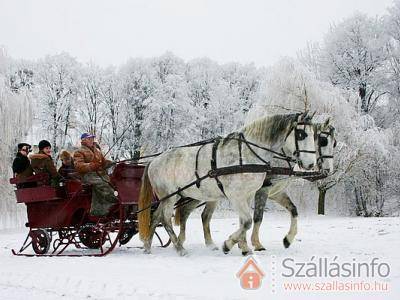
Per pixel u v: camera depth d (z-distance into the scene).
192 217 28.92
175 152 11.94
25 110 23.61
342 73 43.00
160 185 12.06
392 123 39.56
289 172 11.10
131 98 45.94
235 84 52.84
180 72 49.47
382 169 34.56
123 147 44.50
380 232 15.45
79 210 12.49
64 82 45.09
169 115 44.66
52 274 8.88
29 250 13.67
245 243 10.77
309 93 29.86
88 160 11.98
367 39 43.22
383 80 42.84
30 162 12.98
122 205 11.71
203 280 7.86
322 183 31.59
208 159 11.21
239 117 46.97
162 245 13.34
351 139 31.55
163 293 7.02
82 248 13.38
